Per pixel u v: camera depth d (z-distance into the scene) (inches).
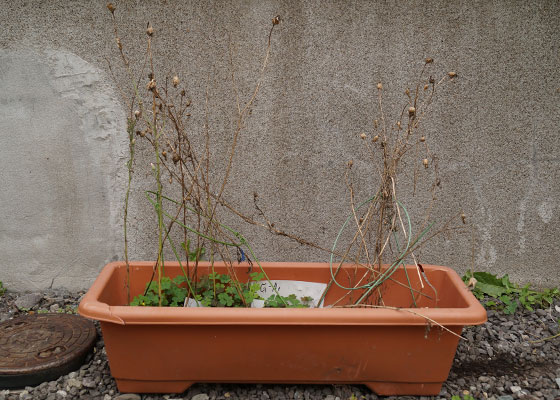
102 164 45.3
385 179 35.2
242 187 45.5
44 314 41.3
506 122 45.0
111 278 35.0
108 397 33.1
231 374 32.1
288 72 43.8
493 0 42.9
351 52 43.6
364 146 45.1
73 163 45.2
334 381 32.6
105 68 43.4
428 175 45.7
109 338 30.7
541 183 46.3
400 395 33.5
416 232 46.6
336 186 45.8
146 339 30.6
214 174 45.1
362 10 42.8
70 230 46.6
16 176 45.2
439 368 32.0
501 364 37.8
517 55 43.9
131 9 42.4
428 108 44.6
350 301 37.3
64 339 37.2
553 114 44.9
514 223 47.0
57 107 44.0
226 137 44.6
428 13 43.0
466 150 45.4
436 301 35.6
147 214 46.1
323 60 43.6
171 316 29.6
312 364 31.9
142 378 32.0
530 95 44.6
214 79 43.8
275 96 44.1
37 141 44.6
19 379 33.5
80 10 42.4
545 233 47.2
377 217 45.7
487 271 47.8
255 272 37.6
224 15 42.7
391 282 37.7
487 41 43.6
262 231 46.5
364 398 33.2
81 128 44.5
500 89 44.4
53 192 45.7
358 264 36.5
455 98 44.5
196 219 45.8
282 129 44.7
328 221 46.4
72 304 45.5
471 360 38.2
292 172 45.4
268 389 34.0
